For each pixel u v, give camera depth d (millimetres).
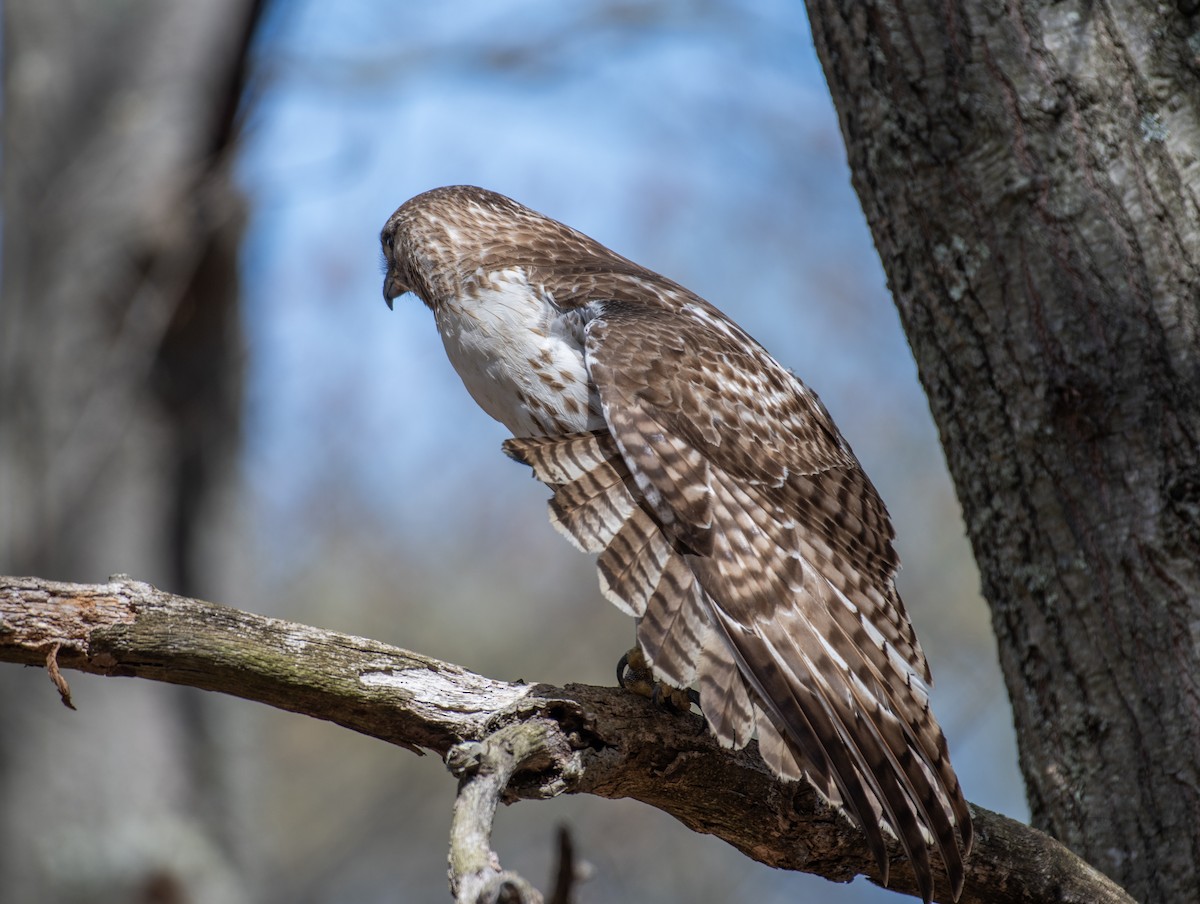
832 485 7078
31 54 16141
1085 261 6605
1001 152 6742
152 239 15547
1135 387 6496
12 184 15914
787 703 6055
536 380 7578
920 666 6598
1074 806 6578
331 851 22797
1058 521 6625
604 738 5758
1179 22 6730
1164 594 6387
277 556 22891
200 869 15406
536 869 20703
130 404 15859
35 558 15539
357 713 5801
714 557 6383
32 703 15367
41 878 15055
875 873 6312
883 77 6977
